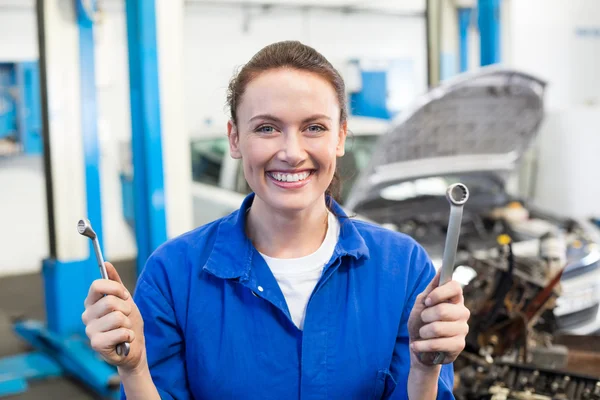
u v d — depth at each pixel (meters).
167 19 3.11
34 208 6.09
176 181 3.22
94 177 3.69
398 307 1.13
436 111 3.15
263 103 1.02
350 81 6.91
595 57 6.43
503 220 3.65
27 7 5.58
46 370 3.64
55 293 3.72
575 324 2.97
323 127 1.04
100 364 3.39
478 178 3.95
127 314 0.97
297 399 1.10
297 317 1.12
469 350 1.80
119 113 6.07
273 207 1.08
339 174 1.26
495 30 4.44
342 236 1.16
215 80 6.41
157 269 1.16
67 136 3.60
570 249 3.22
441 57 3.94
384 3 7.07
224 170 4.32
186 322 1.13
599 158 5.14
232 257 1.12
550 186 5.28
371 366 1.11
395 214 3.78
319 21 6.86
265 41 6.62
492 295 1.79
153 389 1.04
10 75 5.67
